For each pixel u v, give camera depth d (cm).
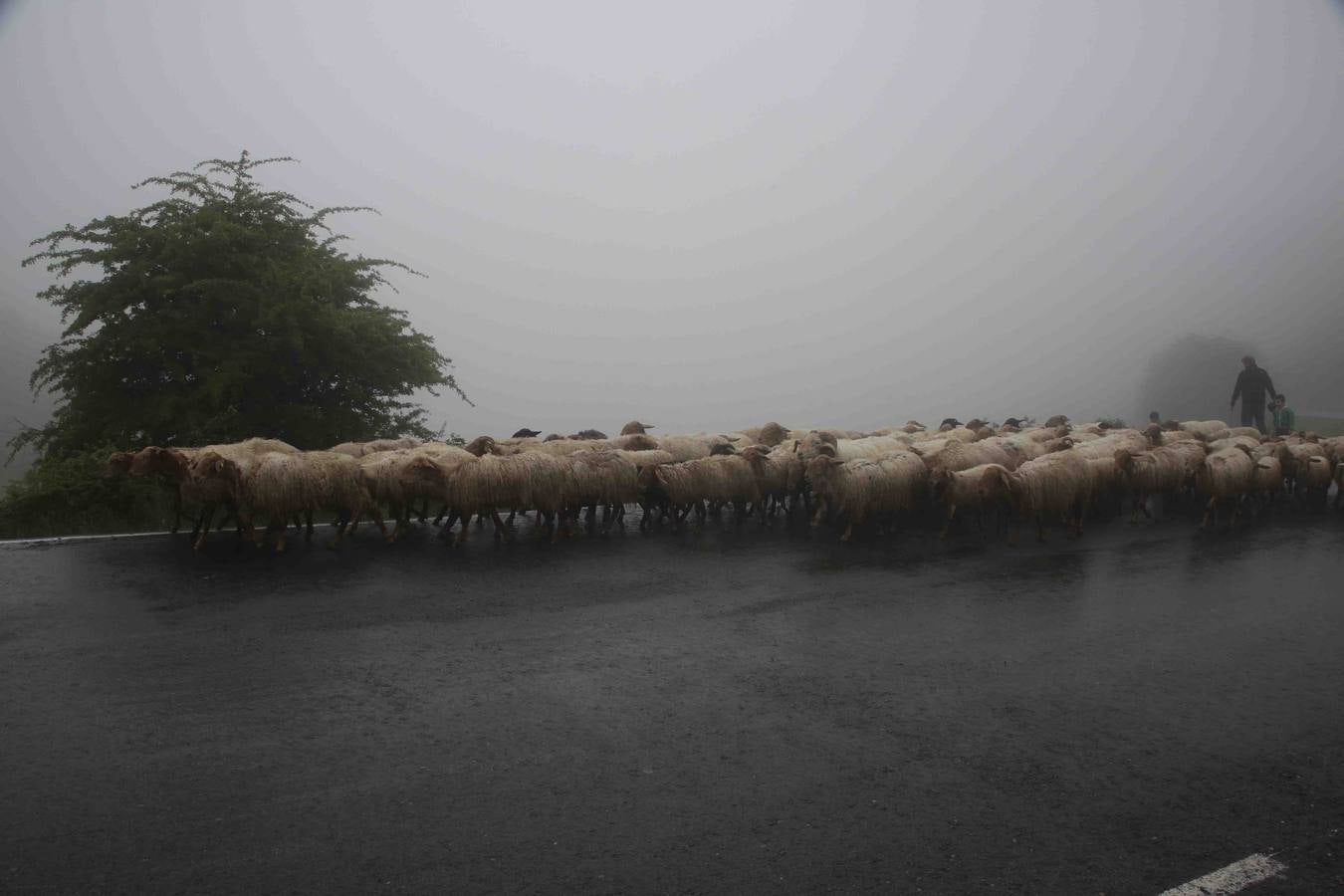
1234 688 698
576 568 1066
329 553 1126
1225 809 509
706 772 547
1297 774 554
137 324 1630
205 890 421
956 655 770
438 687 677
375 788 520
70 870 435
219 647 755
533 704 648
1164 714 645
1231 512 1492
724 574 1052
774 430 1875
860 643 798
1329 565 1132
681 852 458
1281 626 865
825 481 1301
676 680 700
